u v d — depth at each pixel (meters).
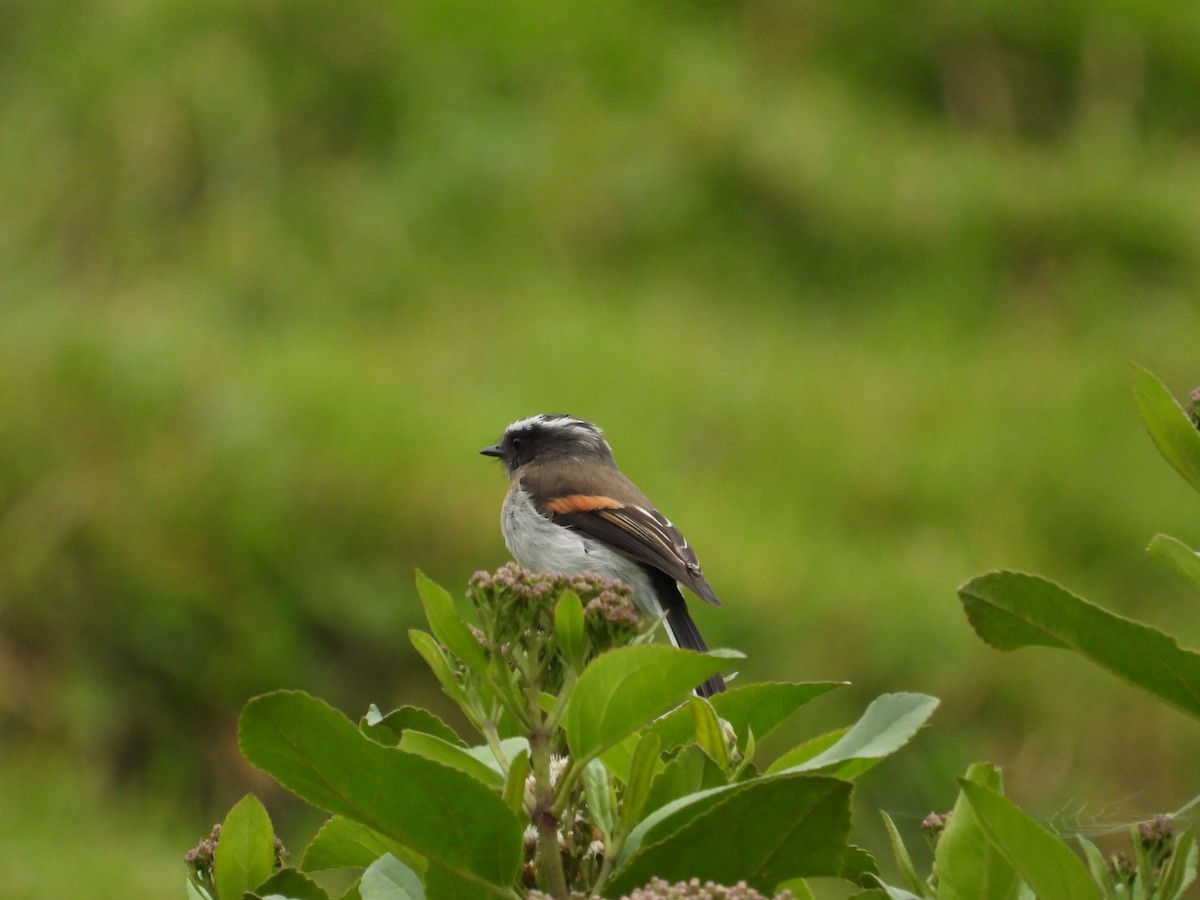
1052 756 12.54
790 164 18.89
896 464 15.30
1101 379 16.92
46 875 10.48
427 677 12.53
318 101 18.55
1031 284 18.75
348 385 14.46
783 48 20.95
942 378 16.77
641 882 2.73
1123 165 20.30
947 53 21.52
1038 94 21.45
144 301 16.14
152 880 10.64
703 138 18.86
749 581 13.30
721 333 17.05
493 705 3.01
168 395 13.98
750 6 21.44
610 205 18.22
